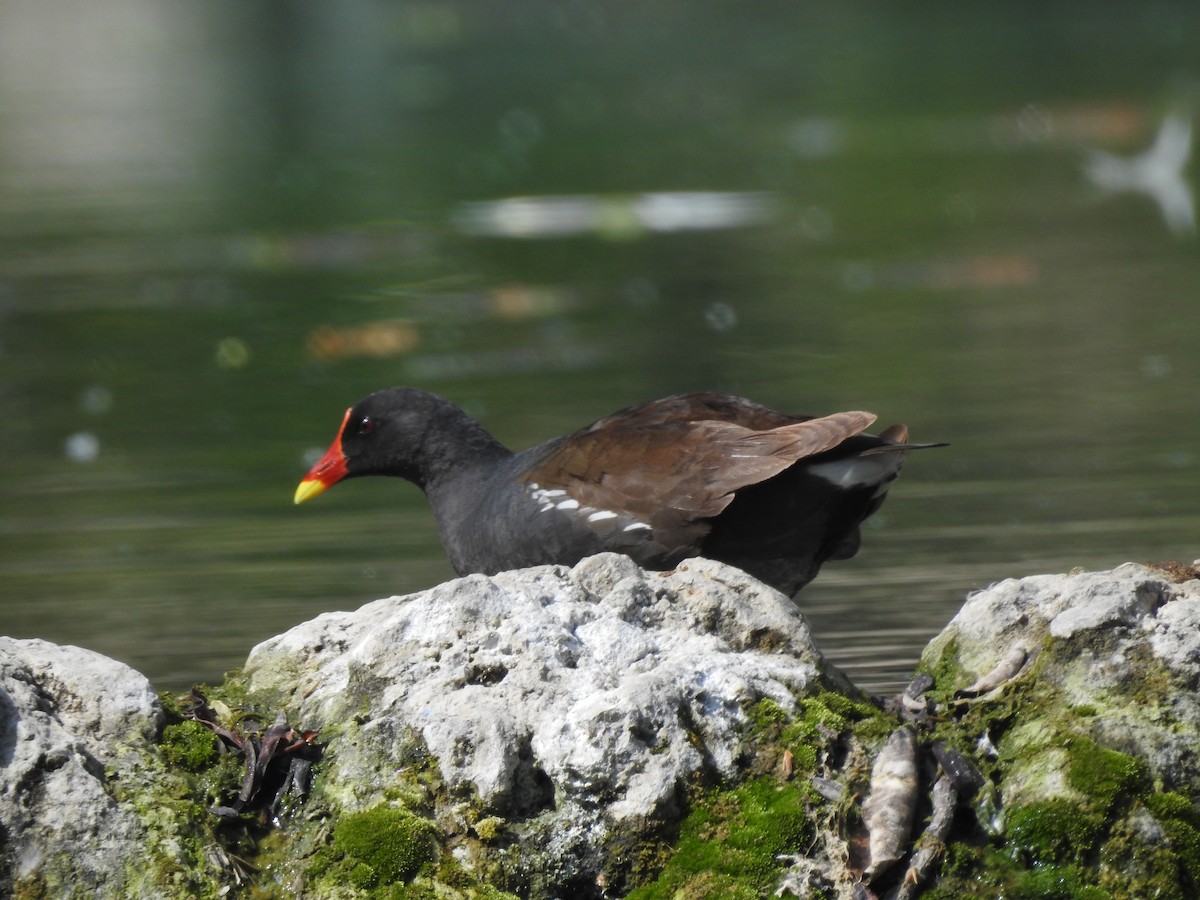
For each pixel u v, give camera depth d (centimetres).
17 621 1059
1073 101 3578
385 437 1019
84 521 1321
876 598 1036
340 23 5412
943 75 4059
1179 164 2894
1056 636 693
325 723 683
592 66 4456
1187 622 685
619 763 639
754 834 635
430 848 636
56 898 619
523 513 922
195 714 690
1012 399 1577
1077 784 649
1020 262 2250
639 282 2233
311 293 2212
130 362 1889
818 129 3447
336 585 1127
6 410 1708
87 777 640
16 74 4447
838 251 2386
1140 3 5138
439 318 2067
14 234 2584
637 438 891
